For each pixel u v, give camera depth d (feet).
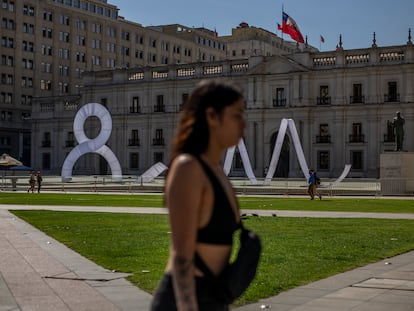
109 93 325.62
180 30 504.43
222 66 296.92
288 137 279.28
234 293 12.53
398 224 75.10
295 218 83.51
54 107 344.28
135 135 319.68
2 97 376.07
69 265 43.62
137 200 131.44
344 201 129.08
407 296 33.78
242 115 13.09
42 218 82.84
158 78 311.88
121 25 433.48
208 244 12.42
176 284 12.00
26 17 386.11
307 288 35.99
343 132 270.87
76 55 410.72
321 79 275.18
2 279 38.32
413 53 258.57
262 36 538.88
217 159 13.14
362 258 47.57
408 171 154.51
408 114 258.16
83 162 330.13
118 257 47.32
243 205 114.52
